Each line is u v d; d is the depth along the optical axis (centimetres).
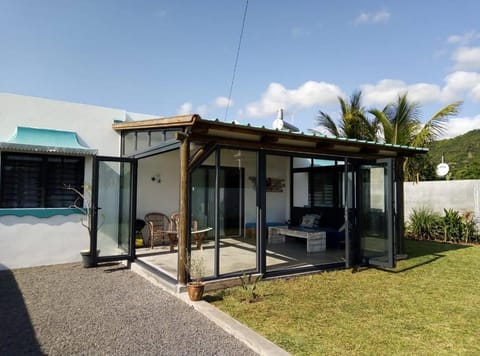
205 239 645
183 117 560
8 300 564
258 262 676
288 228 1034
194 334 430
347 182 832
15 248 795
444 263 867
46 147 802
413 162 1422
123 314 500
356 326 457
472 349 393
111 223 884
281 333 432
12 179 798
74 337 423
